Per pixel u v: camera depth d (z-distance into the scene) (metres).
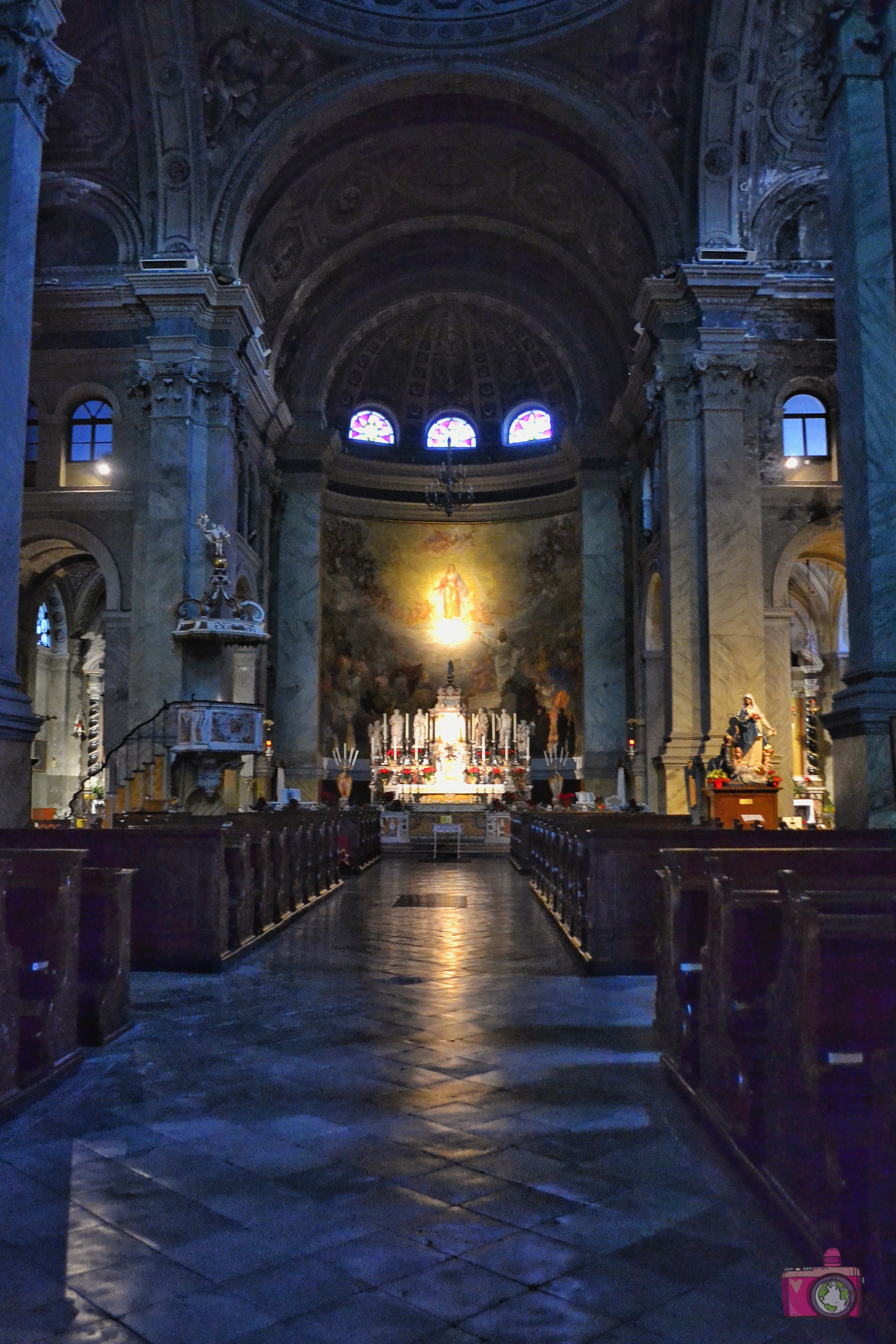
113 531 21.08
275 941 11.01
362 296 29.77
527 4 21.36
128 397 21.22
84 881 6.73
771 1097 4.18
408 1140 4.91
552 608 32.03
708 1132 5.01
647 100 21.50
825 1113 3.71
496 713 32.28
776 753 20.77
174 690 19.98
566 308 29.53
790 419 21.38
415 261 29.69
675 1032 5.84
